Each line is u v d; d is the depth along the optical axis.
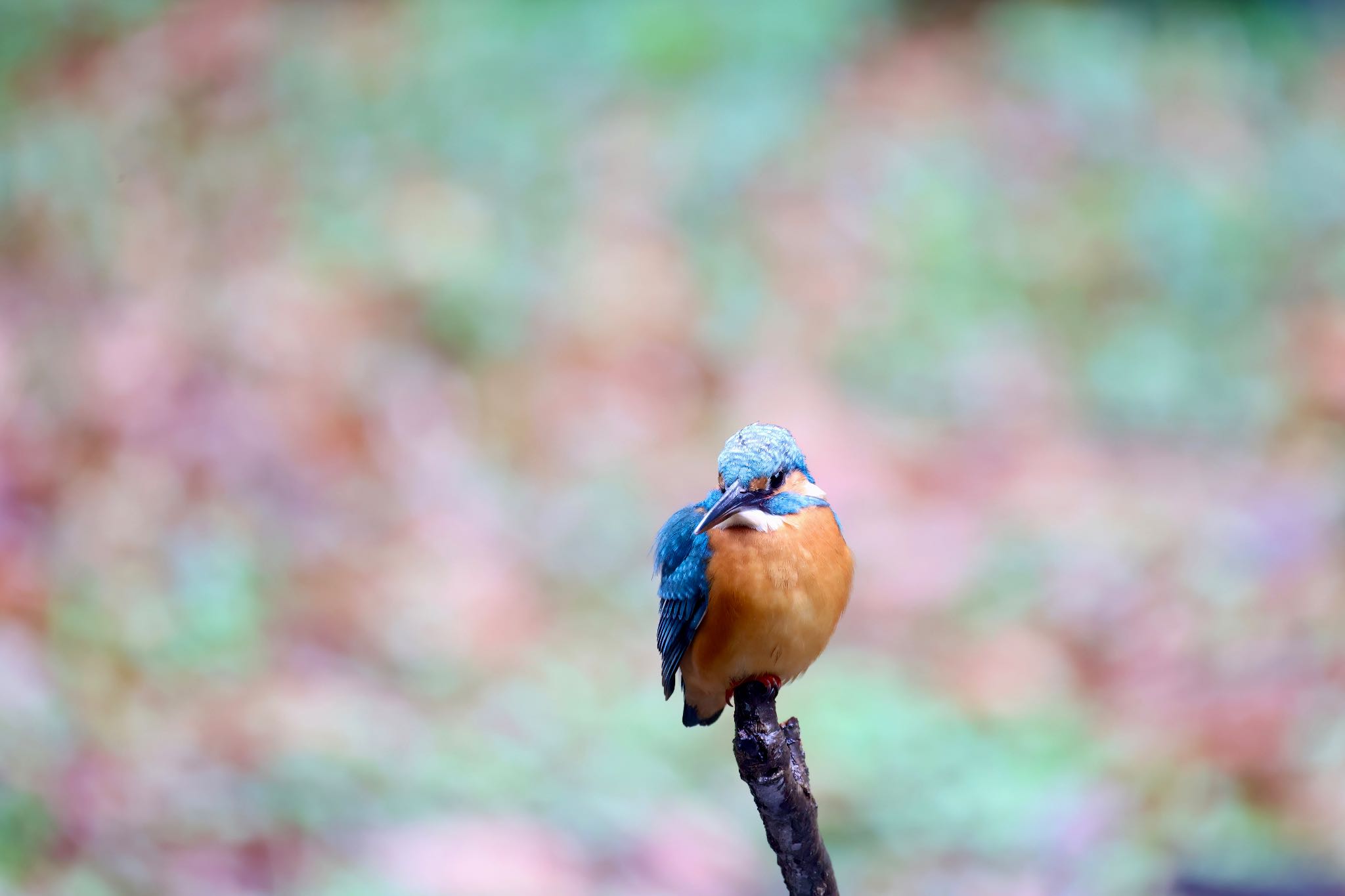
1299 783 10.85
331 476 14.55
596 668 12.82
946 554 14.48
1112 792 11.09
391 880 9.52
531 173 18.84
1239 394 17.11
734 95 20.11
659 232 18.25
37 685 10.66
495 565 13.91
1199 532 14.59
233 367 15.38
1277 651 12.39
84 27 19.70
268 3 20.67
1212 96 21.52
